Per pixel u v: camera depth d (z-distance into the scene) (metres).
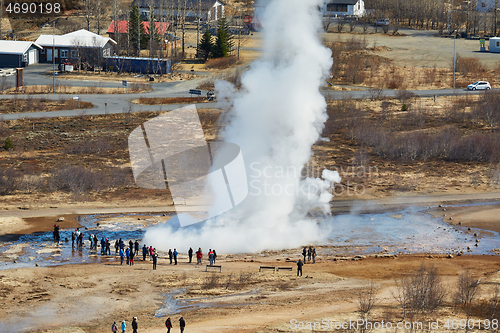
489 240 108.56
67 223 114.12
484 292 78.88
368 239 108.75
